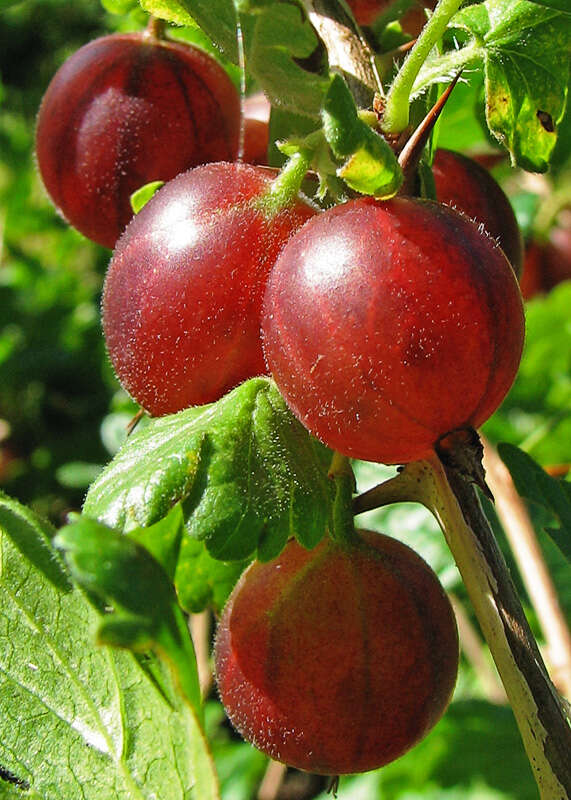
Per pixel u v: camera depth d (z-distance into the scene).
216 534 0.10
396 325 0.09
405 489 0.11
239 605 0.11
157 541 0.12
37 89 0.72
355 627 0.10
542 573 0.16
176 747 0.10
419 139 0.10
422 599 0.11
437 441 0.09
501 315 0.09
